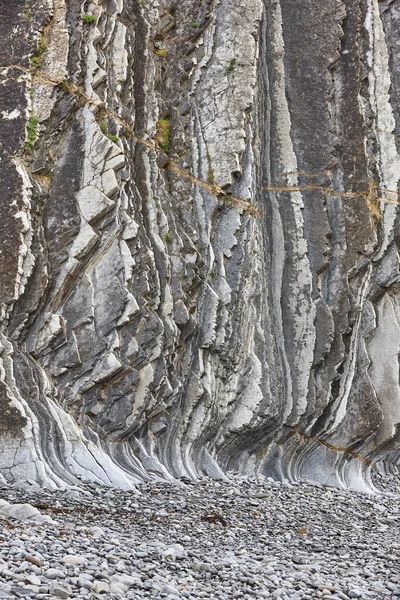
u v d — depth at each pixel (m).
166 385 19.97
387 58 26.94
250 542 15.09
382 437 24.78
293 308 23.88
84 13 20.23
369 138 26.06
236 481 21.09
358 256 25.02
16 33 19.59
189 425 20.80
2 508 14.24
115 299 19.08
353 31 26.50
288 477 22.92
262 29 25.12
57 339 18.59
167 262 20.58
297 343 23.67
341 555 15.00
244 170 23.00
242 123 22.97
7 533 12.49
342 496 21.92
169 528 15.14
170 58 23.23
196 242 21.73
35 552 11.46
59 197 19.20
